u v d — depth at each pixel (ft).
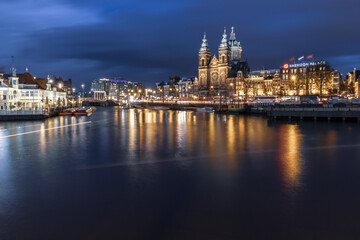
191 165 93.20
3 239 46.32
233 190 68.44
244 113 420.77
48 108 320.50
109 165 93.45
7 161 98.94
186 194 65.77
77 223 51.55
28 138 153.28
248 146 129.49
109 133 177.58
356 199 62.75
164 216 54.19
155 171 85.87
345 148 123.34
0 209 57.67
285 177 79.46
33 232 48.55
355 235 47.24
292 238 46.44
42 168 89.61
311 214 55.01
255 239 46.19
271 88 643.04
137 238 46.52
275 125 229.45
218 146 129.70
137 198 63.31
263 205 59.36
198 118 328.29
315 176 80.28
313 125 224.53
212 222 51.78
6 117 271.49
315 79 509.35
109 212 56.08
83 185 72.49
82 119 298.97
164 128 211.00
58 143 137.08
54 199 62.85
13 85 333.21
